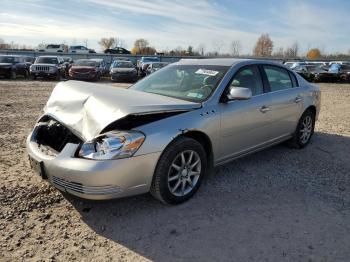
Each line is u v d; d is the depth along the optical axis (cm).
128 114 326
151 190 367
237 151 455
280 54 7344
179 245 312
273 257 298
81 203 379
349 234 337
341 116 995
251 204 391
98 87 423
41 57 2481
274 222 354
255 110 464
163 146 351
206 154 421
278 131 529
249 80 475
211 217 360
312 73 2975
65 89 426
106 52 5225
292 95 547
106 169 320
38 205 371
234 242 318
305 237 329
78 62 2470
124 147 328
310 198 412
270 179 464
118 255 296
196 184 397
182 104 383
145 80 507
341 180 471
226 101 424
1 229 324
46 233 323
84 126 352
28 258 287
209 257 296
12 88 1608
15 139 617
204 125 390
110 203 381
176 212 368
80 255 294
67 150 340
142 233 329
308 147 619
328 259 297
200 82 446
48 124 414
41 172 357
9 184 416
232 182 449
